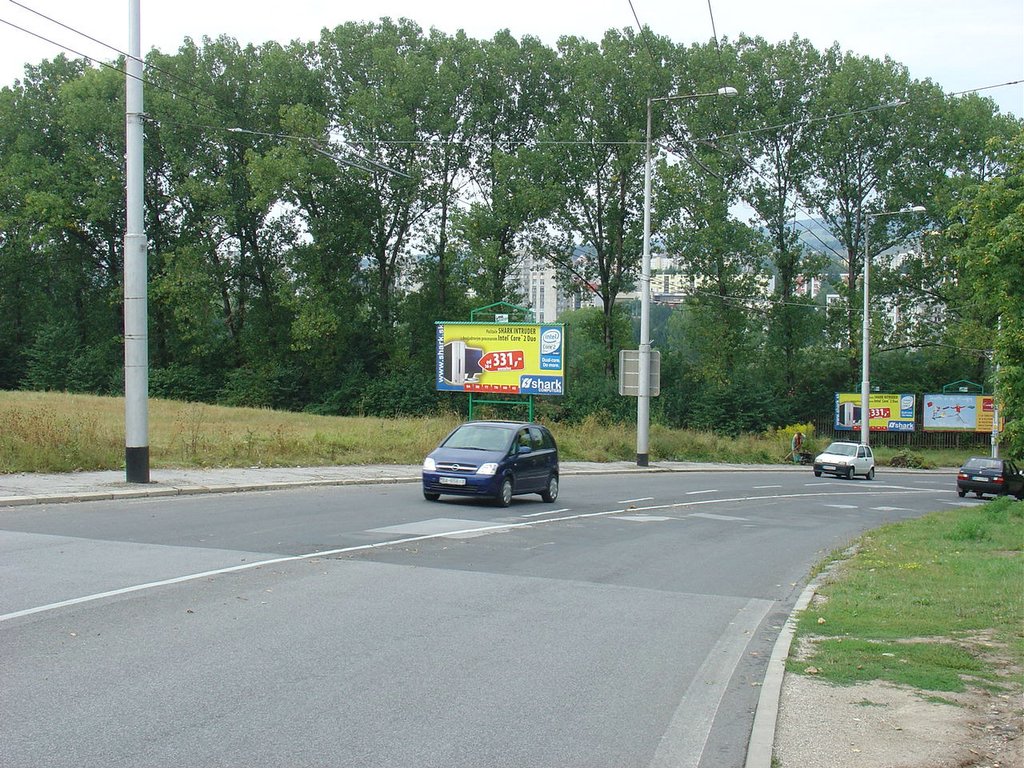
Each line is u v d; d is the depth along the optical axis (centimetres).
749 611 1002
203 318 5866
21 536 1195
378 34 6050
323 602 897
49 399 4275
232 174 5869
